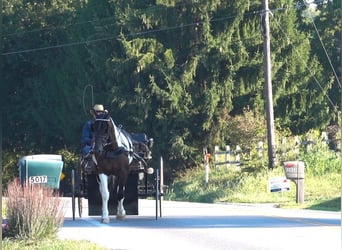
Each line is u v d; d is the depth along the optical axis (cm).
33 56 16388
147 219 5628
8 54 16488
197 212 6488
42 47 16450
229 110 13575
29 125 16325
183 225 5206
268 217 5941
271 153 10425
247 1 13375
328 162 10025
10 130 16638
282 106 14450
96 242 4175
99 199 5306
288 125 14788
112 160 5088
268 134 10519
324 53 16188
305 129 14800
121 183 5206
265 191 9350
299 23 16212
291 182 9019
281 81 13925
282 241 4353
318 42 16212
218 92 13400
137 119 13400
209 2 13238
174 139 13300
